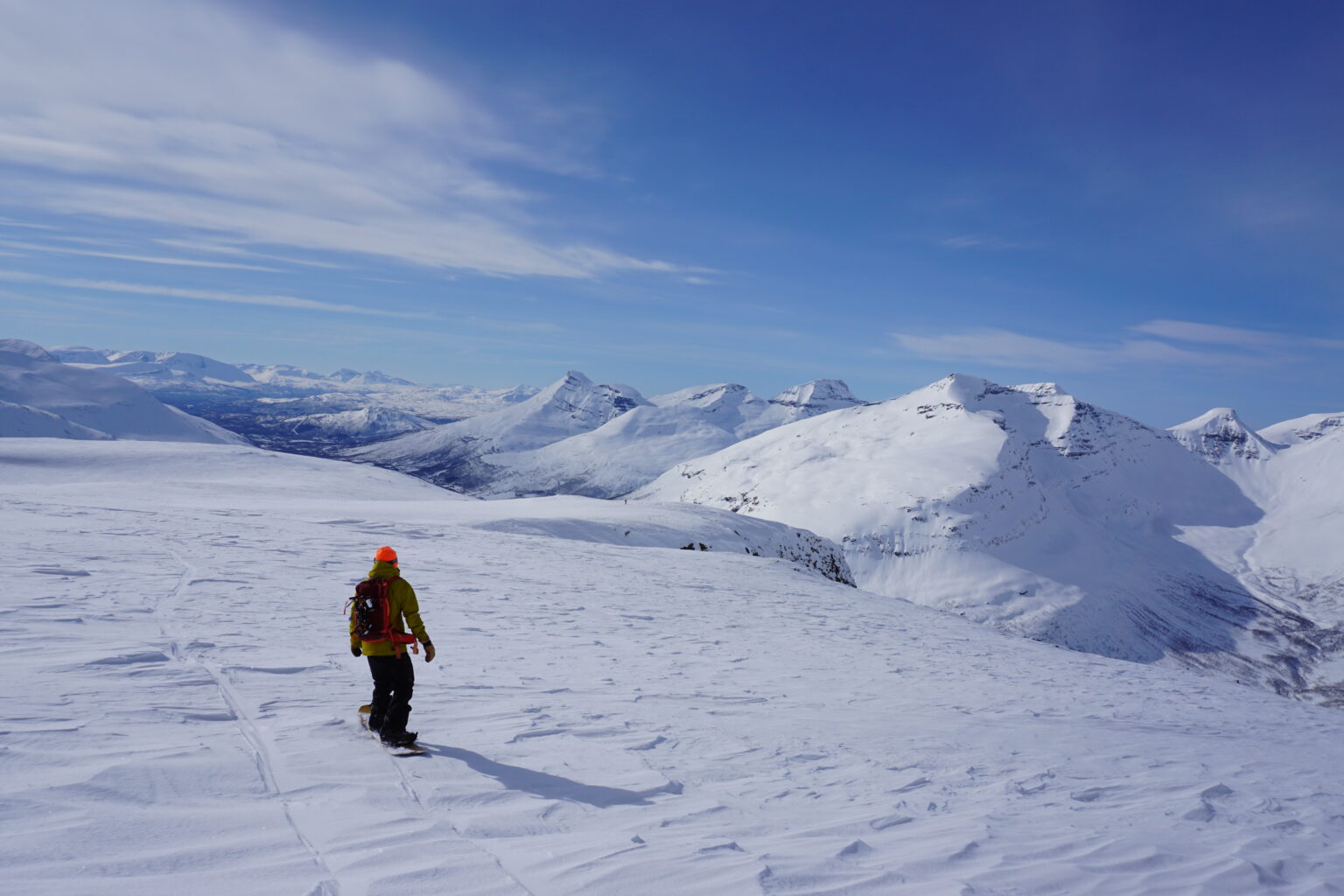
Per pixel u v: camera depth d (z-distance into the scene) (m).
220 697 6.16
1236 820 6.20
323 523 25.67
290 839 3.61
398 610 5.72
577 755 5.89
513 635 11.87
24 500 23.55
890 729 8.51
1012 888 3.93
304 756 4.95
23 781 3.83
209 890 2.96
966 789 6.27
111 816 3.56
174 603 10.16
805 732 7.80
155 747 4.68
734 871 3.69
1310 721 14.25
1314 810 6.88
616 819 4.49
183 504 31.30
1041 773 7.15
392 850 3.58
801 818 4.95
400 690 5.53
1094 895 3.97
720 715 8.16
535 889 3.29
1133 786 7.05
